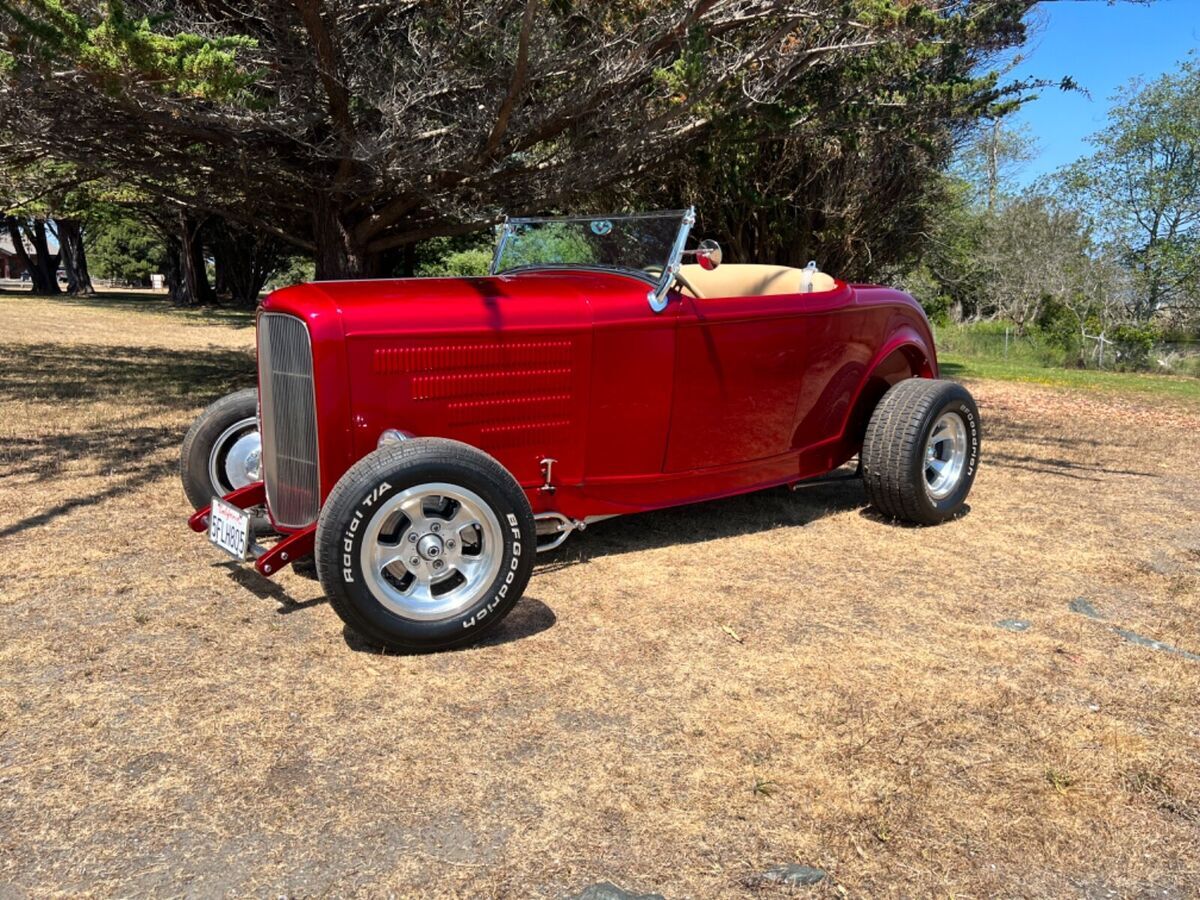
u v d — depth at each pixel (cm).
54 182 1078
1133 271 2498
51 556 444
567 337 410
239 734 285
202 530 422
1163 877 227
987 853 234
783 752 280
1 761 267
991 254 2538
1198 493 659
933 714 306
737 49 763
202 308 3228
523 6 723
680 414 452
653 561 462
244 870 222
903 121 965
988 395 1341
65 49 486
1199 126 2494
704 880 221
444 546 345
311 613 383
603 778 264
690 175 1212
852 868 227
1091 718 305
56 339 1648
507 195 904
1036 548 501
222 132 764
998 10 874
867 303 529
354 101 809
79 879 218
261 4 692
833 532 522
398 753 276
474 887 218
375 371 373
